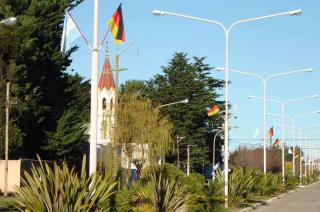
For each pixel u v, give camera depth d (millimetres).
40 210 12594
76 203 12836
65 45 17078
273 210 29672
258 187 41906
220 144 92188
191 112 84312
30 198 12773
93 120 15875
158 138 47438
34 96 43594
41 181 13023
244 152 100438
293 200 40281
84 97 65188
